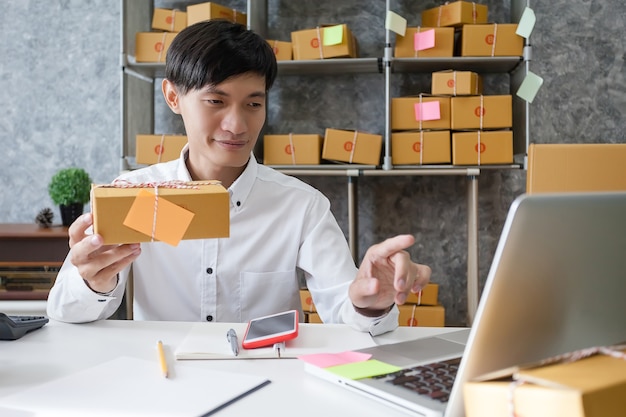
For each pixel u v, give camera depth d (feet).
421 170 8.21
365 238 9.52
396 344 3.12
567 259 1.82
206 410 2.30
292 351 3.17
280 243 4.82
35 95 9.78
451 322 9.40
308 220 4.88
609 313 1.96
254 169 4.85
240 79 4.18
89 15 9.69
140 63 8.46
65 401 2.40
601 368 1.57
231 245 4.75
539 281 1.81
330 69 9.00
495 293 1.76
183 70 4.24
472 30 8.24
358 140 8.39
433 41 8.23
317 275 4.64
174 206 3.14
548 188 5.49
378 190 9.48
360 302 3.46
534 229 1.74
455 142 8.16
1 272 7.55
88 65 9.71
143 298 4.70
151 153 8.41
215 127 4.31
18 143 9.83
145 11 9.29
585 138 9.28
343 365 2.74
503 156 8.12
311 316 8.36
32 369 2.87
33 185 9.84
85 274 3.48
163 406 2.34
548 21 9.27
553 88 9.27
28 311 7.27
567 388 1.41
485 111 8.13
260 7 9.00
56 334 3.54
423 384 2.45
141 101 9.19
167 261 4.67
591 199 1.81
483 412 1.61
